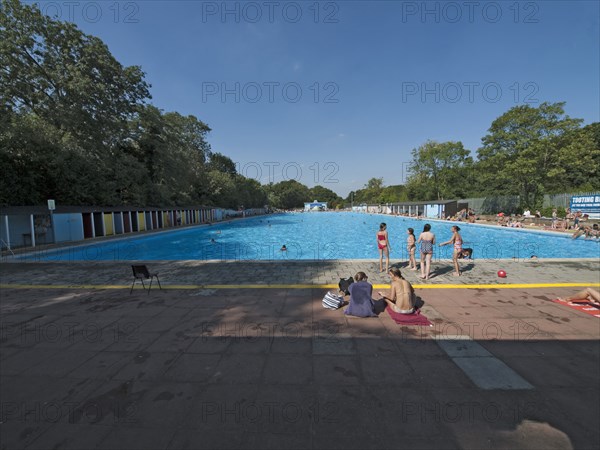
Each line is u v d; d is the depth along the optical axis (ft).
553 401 9.77
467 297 21.04
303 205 359.87
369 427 8.63
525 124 95.35
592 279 25.66
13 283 27.53
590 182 111.24
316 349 13.57
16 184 65.41
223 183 168.66
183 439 8.29
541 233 66.59
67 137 75.66
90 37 77.97
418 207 146.41
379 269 30.71
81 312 19.17
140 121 96.43
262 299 21.18
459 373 11.49
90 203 79.66
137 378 11.45
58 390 10.78
